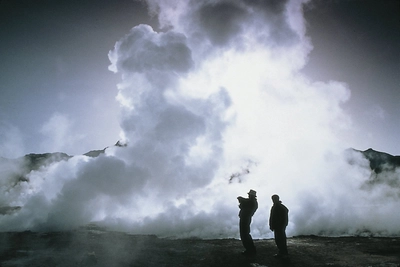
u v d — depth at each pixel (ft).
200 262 21.79
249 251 24.71
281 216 23.75
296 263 21.45
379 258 22.71
